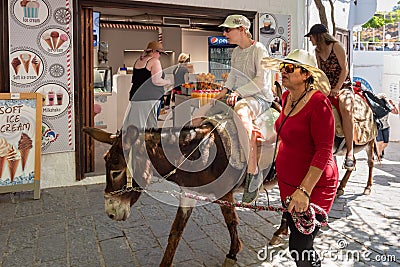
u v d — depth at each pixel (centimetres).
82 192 517
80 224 409
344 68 426
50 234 384
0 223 411
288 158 249
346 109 431
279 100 378
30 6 505
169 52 1166
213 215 436
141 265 325
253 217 429
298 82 239
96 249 353
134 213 441
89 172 598
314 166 226
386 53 1088
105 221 417
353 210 454
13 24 500
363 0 967
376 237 379
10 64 503
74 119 549
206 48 1173
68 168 552
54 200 486
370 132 482
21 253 345
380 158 706
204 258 338
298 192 226
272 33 683
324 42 430
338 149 453
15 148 483
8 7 495
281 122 253
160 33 1157
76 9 534
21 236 379
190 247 358
